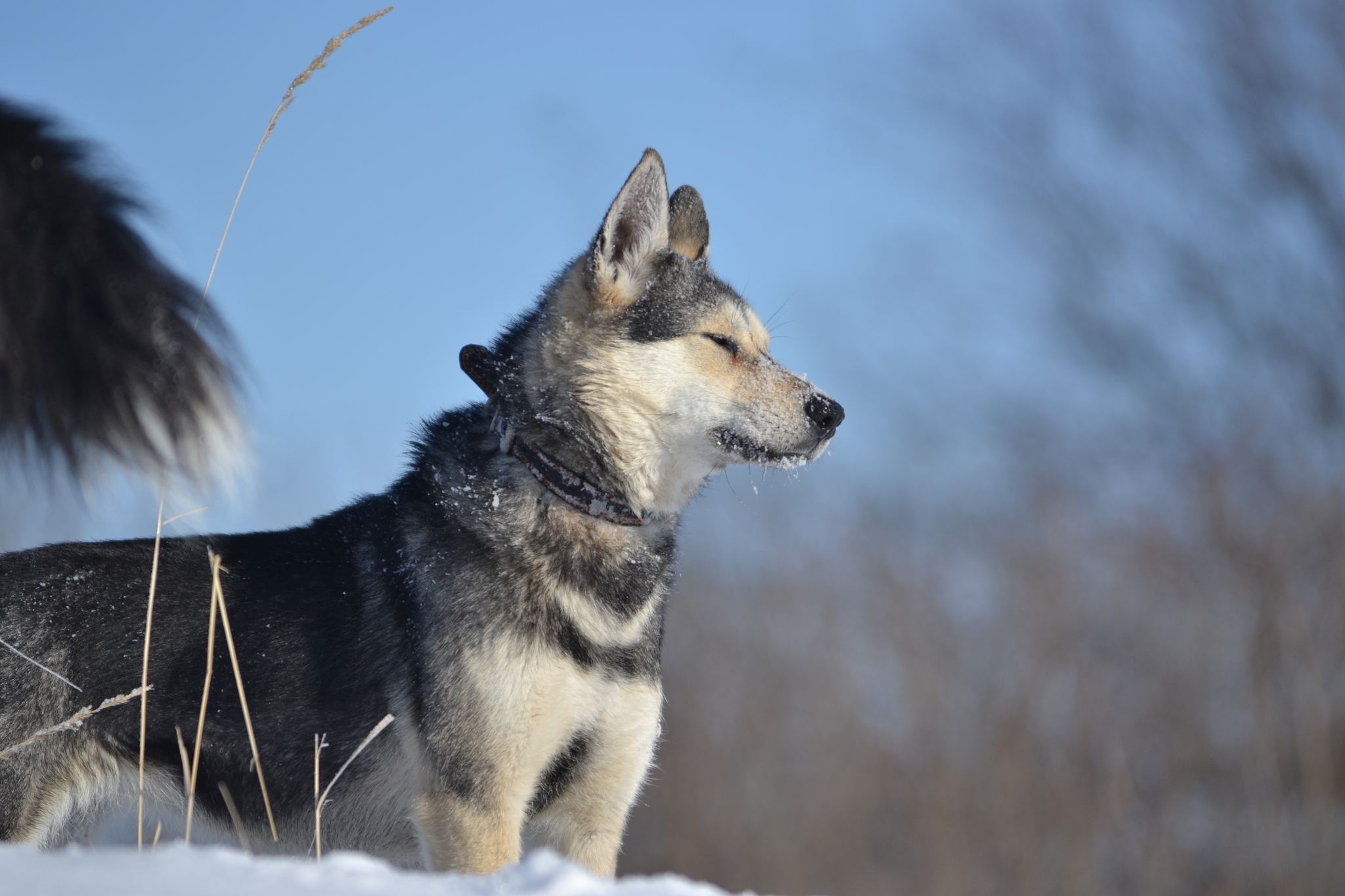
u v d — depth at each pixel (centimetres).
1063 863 1969
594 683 707
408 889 372
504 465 727
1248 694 1956
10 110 946
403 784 700
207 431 966
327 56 707
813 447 786
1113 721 2030
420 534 721
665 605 773
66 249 929
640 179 786
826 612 2459
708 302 801
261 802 718
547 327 771
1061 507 2311
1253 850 1861
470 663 677
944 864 2041
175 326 957
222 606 636
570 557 713
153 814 728
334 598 736
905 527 2703
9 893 323
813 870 2197
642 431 759
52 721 699
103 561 739
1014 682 2139
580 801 735
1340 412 2527
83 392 927
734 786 2331
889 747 2261
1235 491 2111
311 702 714
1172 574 2114
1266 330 2783
